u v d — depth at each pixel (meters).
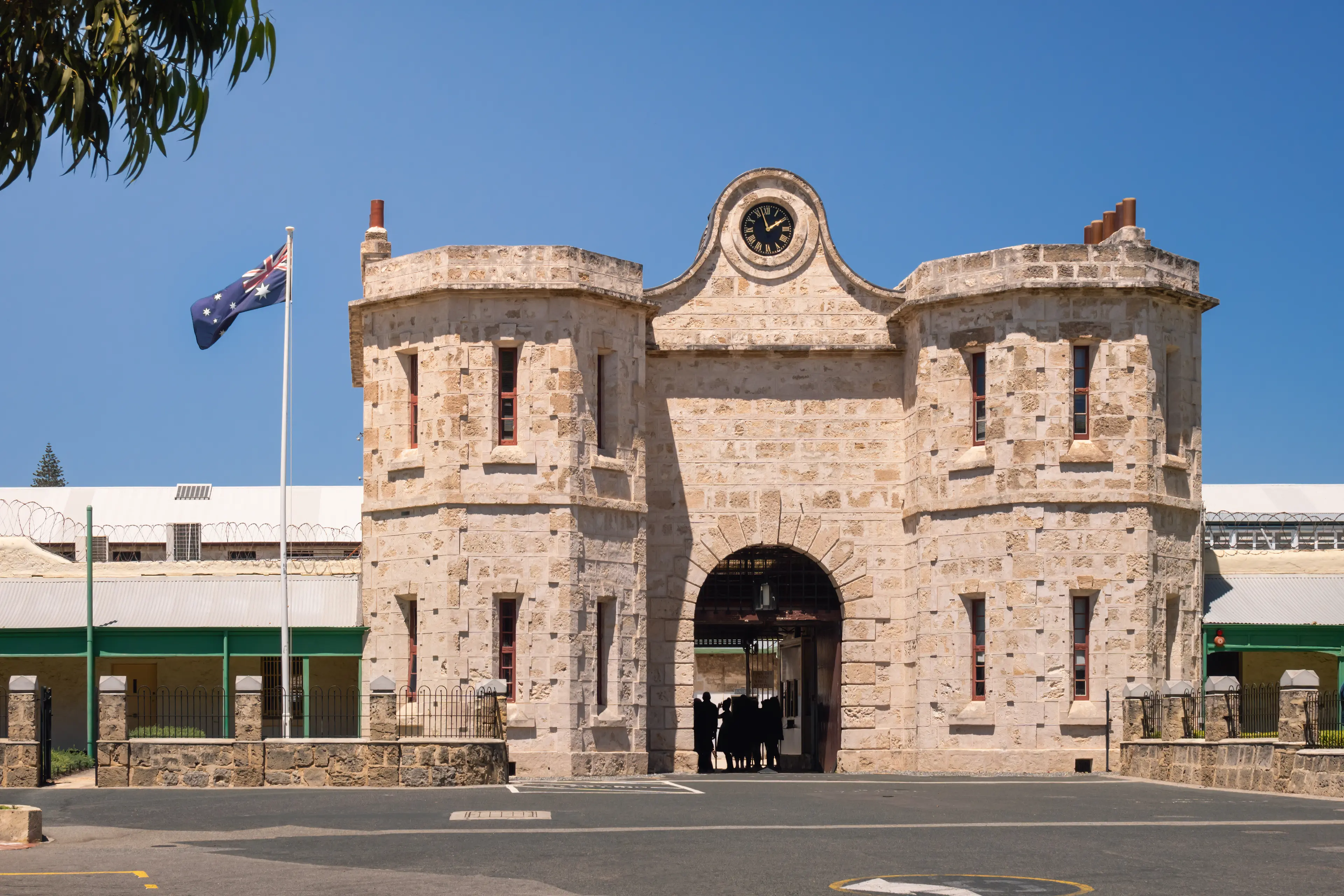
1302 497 60.12
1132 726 33.44
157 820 22.41
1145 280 36.00
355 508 60.91
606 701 36.34
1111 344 36.06
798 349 39.31
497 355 36.38
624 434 37.31
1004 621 35.50
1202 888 14.70
